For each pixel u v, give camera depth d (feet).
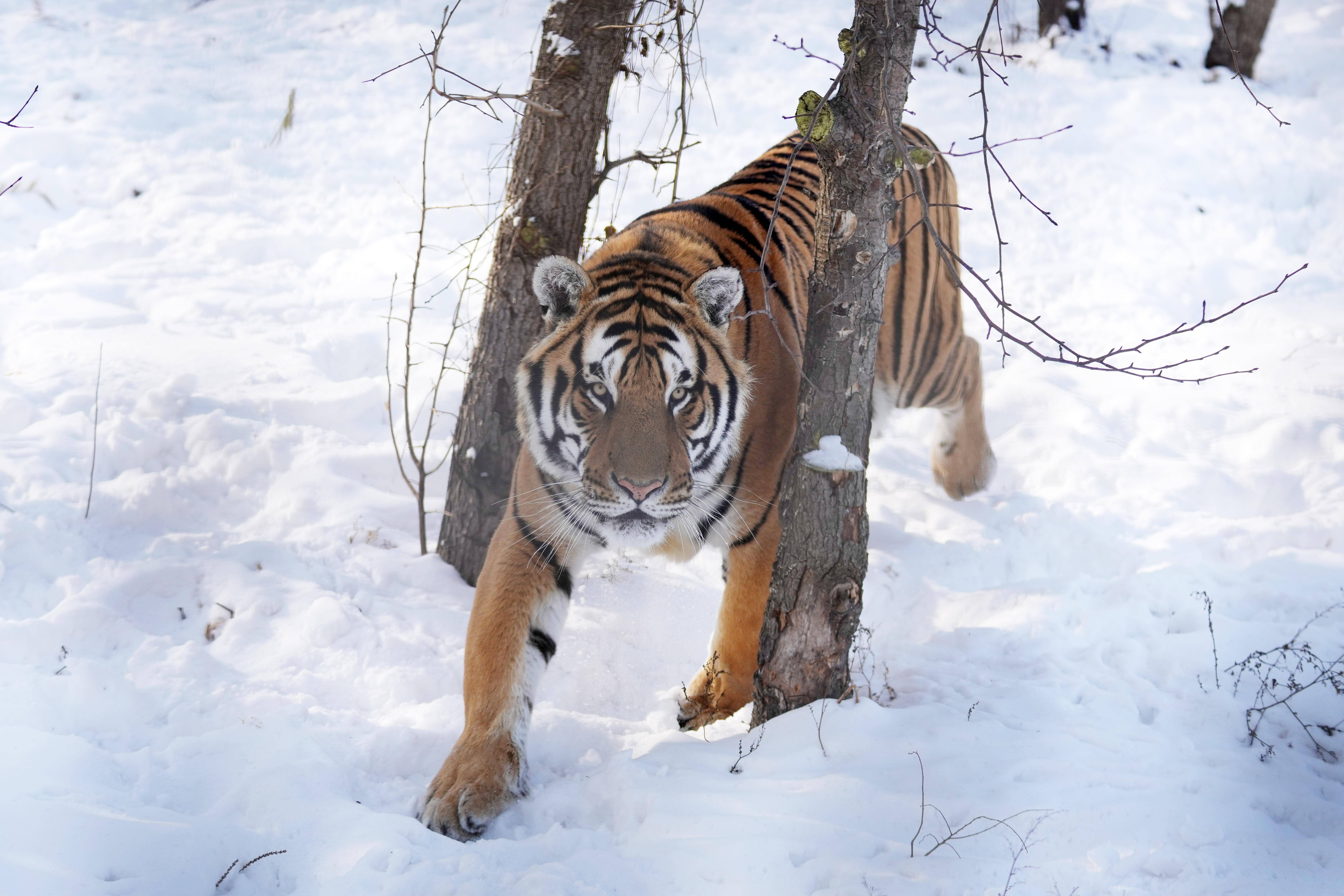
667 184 33.04
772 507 13.34
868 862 9.72
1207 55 46.03
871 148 11.12
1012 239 32.53
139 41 42.24
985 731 11.95
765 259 12.05
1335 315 27.66
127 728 12.11
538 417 12.45
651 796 10.75
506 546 12.63
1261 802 11.06
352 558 16.61
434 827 10.77
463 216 30.55
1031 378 24.47
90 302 24.30
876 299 11.72
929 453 23.13
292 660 13.96
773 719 12.25
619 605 16.33
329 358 23.27
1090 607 15.66
